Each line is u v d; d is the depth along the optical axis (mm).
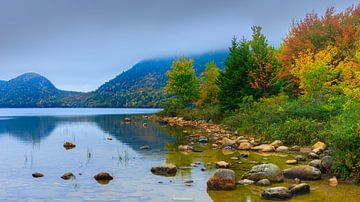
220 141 24703
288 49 35844
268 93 35750
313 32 34594
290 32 37000
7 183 13344
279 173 13102
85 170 15812
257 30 39844
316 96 25219
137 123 51219
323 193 11305
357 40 30297
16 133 36656
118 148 23312
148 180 13656
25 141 28609
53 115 96812
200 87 58469
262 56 37781
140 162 17750
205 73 56062
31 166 16906
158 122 52688
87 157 19578
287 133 22484
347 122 13141
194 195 11445
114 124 49969
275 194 10812
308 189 11438
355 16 34656
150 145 24734
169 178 13961
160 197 11273
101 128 42438
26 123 55562
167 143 25859
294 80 34031
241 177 13609
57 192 12000
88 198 11242
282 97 31094
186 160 18109
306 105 24656
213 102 53062
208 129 35438
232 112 37062
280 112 26047
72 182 13453
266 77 36594
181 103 59281
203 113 49312
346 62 28281
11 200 11094
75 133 35875
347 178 12852
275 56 40406
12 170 15922
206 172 15008
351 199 10625
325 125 20578
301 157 17156
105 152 21469
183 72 57750
